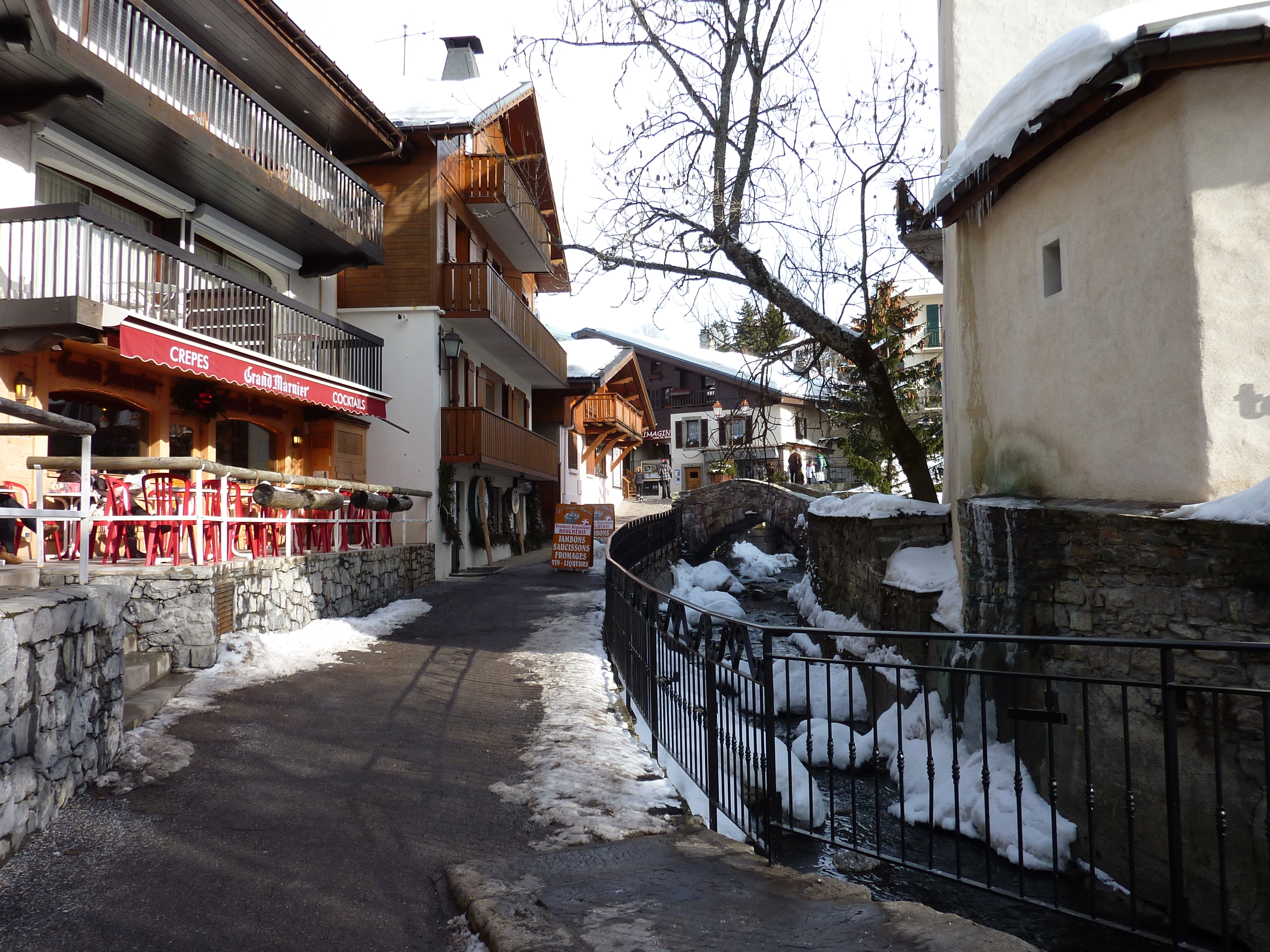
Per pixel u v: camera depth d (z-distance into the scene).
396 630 11.27
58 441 10.99
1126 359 7.14
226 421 14.71
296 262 16.47
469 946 3.32
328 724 6.66
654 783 5.52
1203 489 6.39
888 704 10.50
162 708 6.82
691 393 48.81
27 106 9.70
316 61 14.45
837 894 3.82
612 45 12.15
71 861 4.15
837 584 14.97
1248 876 5.73
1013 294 9.02
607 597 10.19
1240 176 6.33
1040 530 7.75
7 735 4.16
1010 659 8.15
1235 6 6.13
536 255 25.02
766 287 12.72
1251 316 6.29
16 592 4.88
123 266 10.98
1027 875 6.52
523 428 22.77
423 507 17.64
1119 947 5.63
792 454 39.88
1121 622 6.81
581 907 3.54
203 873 4.04
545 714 7.14
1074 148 7.74
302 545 11.69
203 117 12.13
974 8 10.62
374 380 17.03
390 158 17.95
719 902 3.66
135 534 9.73
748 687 4.74
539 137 23.23
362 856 4.29
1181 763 6.20
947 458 12.36
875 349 20.67
